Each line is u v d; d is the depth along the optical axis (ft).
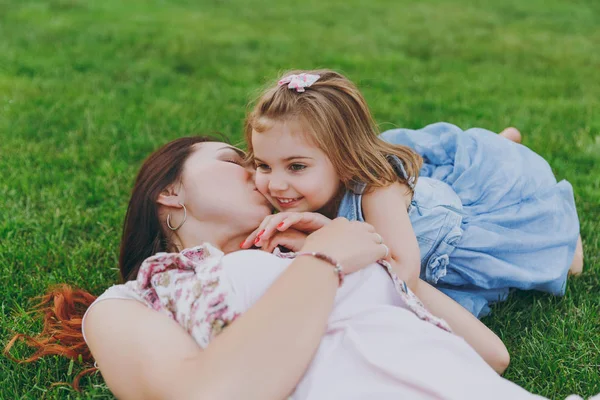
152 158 8.25
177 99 18.70
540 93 20.79
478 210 9.57
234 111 17.54
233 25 29.73
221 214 7.83
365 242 6.90
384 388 5.81
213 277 6.46
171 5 33.73
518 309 9.52
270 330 5.79
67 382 7.85
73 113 17.04
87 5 31.45
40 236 11.28
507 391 5.88
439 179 10.28
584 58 25.94
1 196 12.46
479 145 10.37
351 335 6.19
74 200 12.48
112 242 11.11
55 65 21.43
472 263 9.02
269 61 23.65
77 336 8.20
